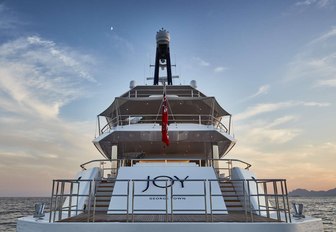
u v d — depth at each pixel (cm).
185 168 1184
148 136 1530
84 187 1127
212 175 1152
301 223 716
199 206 1038
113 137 1530
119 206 1034
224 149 1878
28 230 739
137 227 684
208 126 1539
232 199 1151
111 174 1512
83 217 865
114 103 1677
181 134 1533
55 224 691
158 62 2283
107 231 682
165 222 700
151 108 1788
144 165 1214
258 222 706
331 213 8050
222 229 684
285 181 768
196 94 1814
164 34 2252
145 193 1075
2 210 9369
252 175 1194
